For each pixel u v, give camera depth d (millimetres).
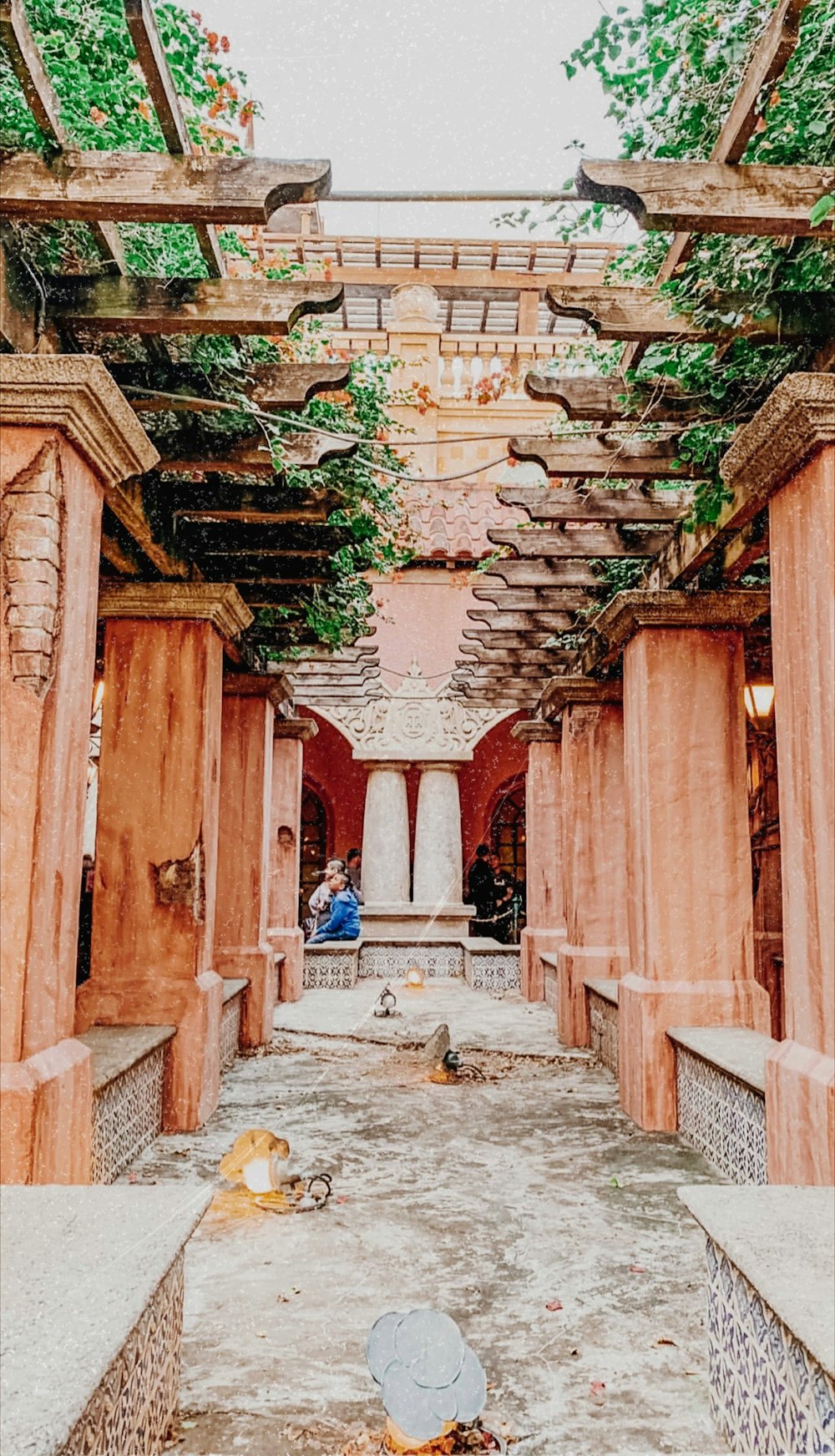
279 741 12000
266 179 3143
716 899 6188
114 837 6105
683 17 3195
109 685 6164
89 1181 3791
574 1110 6559
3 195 3092
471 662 10875
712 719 6277
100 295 3688
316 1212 4547
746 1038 5617
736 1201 2908
